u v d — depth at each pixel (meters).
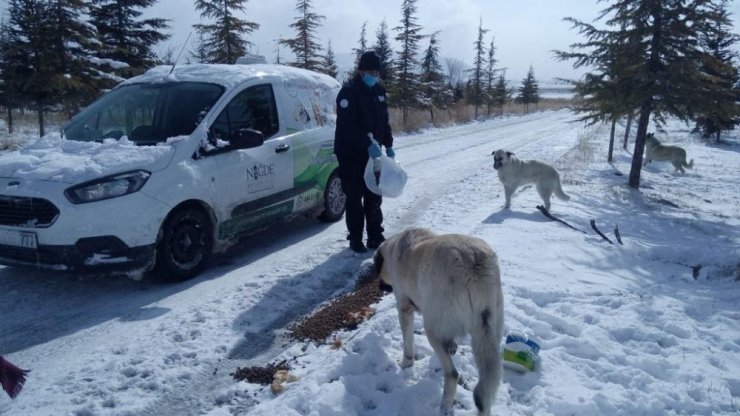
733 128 30.22
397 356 4.06
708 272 6.85
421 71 36.59
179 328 4.46
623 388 3.72
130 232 4.89
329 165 7.80
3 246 4.91
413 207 9.28
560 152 18.50
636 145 13.52
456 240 3.42
